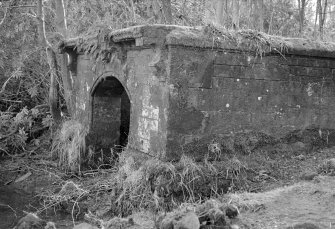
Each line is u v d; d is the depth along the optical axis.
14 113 14.50
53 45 14.62
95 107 11.59
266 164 8.62
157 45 8.19
